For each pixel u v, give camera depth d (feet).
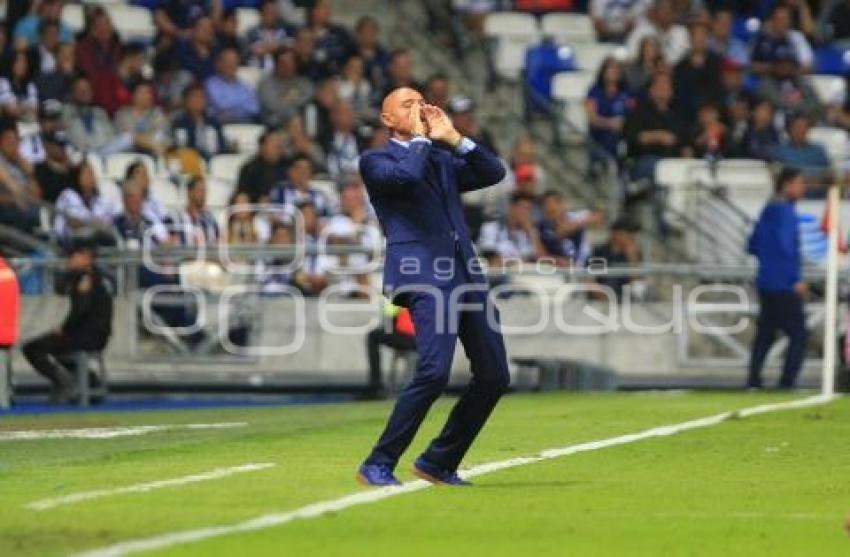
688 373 159.33
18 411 124.16
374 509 66.49
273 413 118.83
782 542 59.98
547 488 73.72
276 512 65.36
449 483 73.97
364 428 101.40
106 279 142.31
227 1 183.32
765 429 97.96
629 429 98.73
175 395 145.69
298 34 173.06
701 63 182.91
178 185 158.61
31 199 148.97
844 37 207.72
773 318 143.23
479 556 56.29
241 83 170.09
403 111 71.97
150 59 174.91
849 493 72.95
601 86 179.93
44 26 163.02
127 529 60.70
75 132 159.74
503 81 185.78
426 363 71.51
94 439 97.25
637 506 68.54
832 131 191.01
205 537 58.85
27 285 143.74
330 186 160.76
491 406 72.95
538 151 180.45
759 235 143.02
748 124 183.01
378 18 189.67
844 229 166.71
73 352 133.80
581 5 199.21
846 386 151.74
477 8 191.93
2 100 159.12
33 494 70.54
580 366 145.69
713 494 72.38
